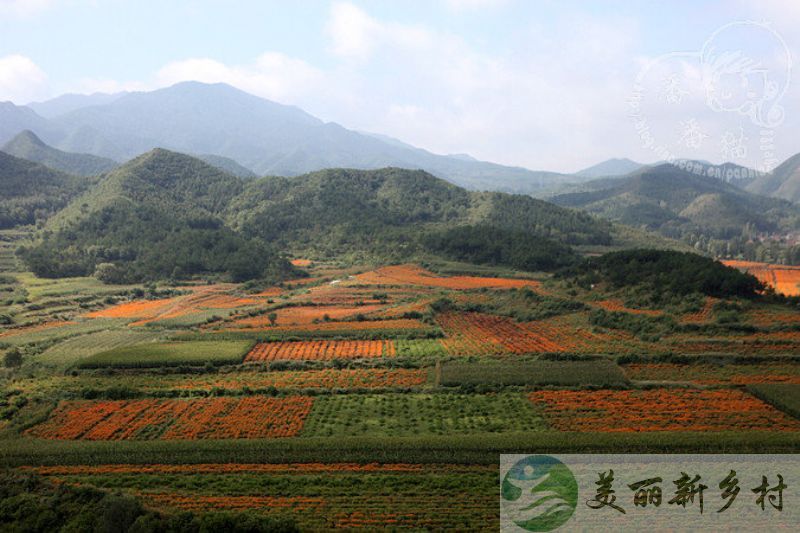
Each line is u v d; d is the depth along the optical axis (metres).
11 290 189.00
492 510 59.34
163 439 79.06
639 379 100.25
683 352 110.56
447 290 186.62
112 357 113.50
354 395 95.75
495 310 158.75
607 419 82.19
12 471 69.38
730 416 81.69
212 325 150.50
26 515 59.72
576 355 112.19
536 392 94.31
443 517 58.50
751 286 135.00
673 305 134.00
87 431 82.12
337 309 167.88
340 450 73.00
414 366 111.50
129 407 91.00
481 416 85.62
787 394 87.31
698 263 145.75
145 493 64.94
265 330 140.50
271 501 62.59
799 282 191.12
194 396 96.75
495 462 70.19
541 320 145.38
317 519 58.66
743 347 110.62
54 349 127.94
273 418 85.75
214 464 72.19
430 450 72.38
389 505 61.16
